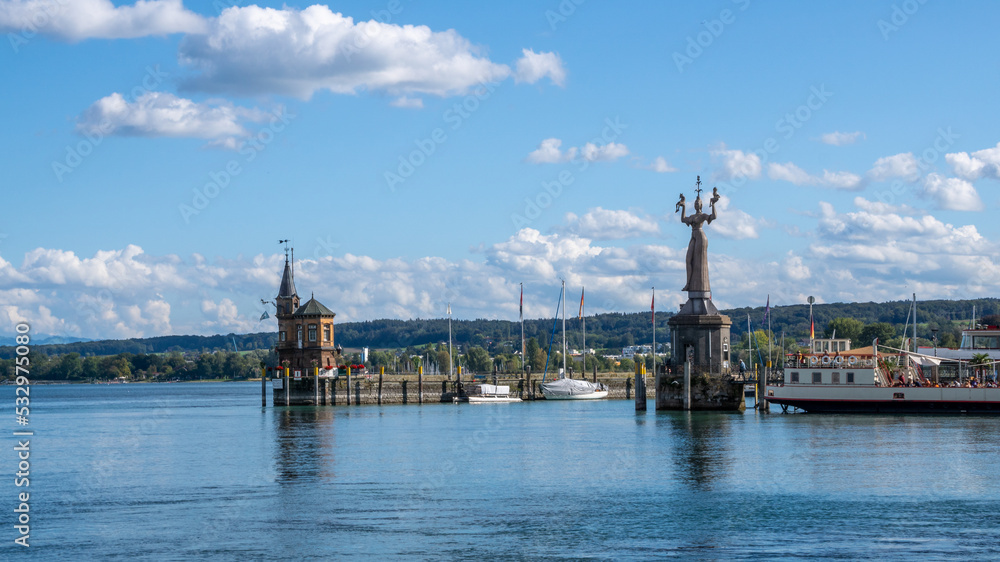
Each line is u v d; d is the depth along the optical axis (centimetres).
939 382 14400
